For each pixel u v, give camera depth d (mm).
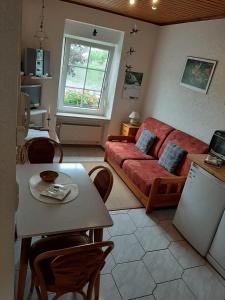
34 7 3604
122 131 4738
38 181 1953
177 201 3145
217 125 3129
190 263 2344
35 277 1515
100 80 4719
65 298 1812
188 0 2719
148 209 2998
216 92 3139
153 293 1958
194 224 2529
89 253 1262
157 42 4430
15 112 484
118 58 4410
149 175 3184
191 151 3213
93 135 4840
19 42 446
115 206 3074
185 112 3686
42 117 4242
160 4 3064
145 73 4652
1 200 544
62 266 1244
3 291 651
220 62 3086
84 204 1763
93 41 4340
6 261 618
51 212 1613
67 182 2020
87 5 3816
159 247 2484
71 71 4477
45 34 3795
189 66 3598
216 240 2293
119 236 2549
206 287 2102
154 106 4469
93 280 1497
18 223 1461
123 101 4703
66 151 4602
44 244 1699
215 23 3162
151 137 3936
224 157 2625
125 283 2004
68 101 4676
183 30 3748
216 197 2277
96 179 2160
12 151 510
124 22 4133
